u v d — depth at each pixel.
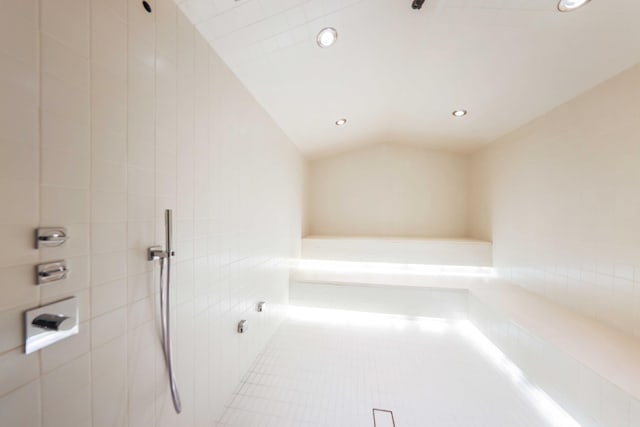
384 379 1.72
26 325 0.58
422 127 2.85
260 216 1.98
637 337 1.43
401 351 2.07
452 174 3.43
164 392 0.99
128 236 0.84
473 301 2.45
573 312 1.84
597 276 1.66
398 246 3.07
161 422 0.97
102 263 0.76
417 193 3.49
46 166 0.62
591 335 1.51
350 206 3.64
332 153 3.59
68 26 0.66
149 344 0.93
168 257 0.94
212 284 1.33
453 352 2.06
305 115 2.32
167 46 1.01
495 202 2.81
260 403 1.50
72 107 0.67
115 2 0.79
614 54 1.40
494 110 2.23
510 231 2.55
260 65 1.53
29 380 0.59
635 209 1.44
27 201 0.58
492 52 1.56
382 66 1.76
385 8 1.26
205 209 1.27
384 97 2.21
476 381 1.71
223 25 1.19
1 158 0.54
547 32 1.34
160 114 0.98
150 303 0.93
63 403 0.66
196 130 1.19
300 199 3.25
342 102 2.21
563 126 1.91
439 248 2.98
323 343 2.20
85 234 0.71
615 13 1.17
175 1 1.04
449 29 1.41
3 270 0.54
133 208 0.86
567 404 1.35
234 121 1.56
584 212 1.74
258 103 1.92
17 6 0.56
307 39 1.39
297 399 1.53
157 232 0.96
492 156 2.87
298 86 1.84
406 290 2.69
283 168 2.57
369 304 2.76
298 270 3.18
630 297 1.47
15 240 0.56
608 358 1.29
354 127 2.84
